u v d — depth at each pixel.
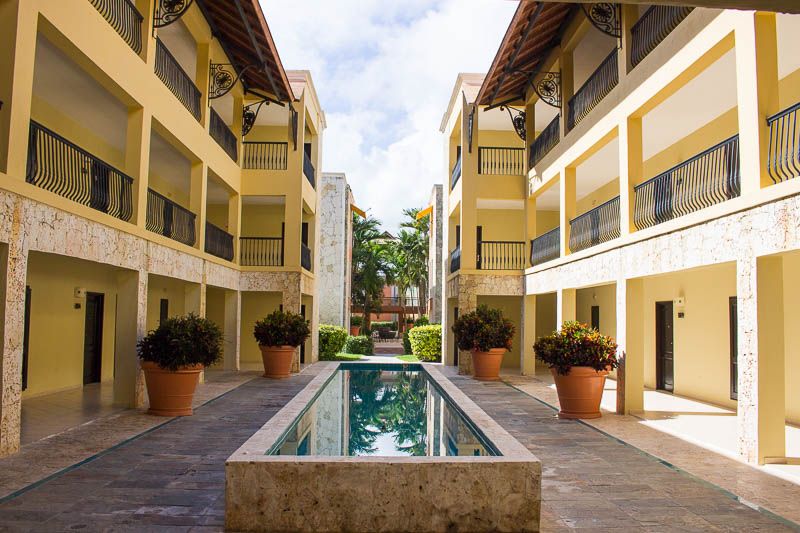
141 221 9.01
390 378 15.01
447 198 18.78
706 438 7.16
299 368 14.83
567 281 11.77
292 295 15.28
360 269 32.19
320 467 3.97
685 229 7.32
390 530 3.97
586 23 11.04
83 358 11.62
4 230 5.53
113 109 10.11
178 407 8.38
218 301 17.62
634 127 9.26
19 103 5.82
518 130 15.39
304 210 18.41
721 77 8.24
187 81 11.77
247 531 3.94
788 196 5.50
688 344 10.96
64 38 6.84
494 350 13.56
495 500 4.02
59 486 4.88
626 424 8.08
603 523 4.21
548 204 16.83
